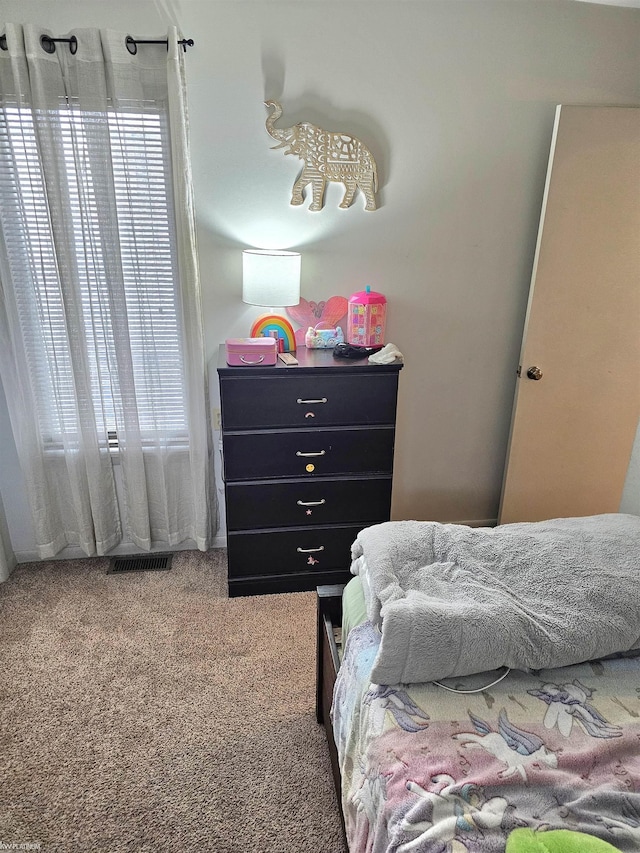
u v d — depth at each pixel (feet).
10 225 7.50
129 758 5.60
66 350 8.01
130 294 8.03
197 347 8.11
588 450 9.44
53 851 4.74
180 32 7.14
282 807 5.13
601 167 8.00
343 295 8.60
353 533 8.25
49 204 7.25
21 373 7.87
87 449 8.31
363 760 3.85
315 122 7.73
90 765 5.52
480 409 9.51
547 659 4.08
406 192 8.21
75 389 8.03
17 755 5.63
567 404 9.13
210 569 8.89
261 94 7.52
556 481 9.57
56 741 5.79
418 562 4.87
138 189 7.63
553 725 3.75
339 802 4.98
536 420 9.16
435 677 4.04
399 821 3.20
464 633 3.97
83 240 7.54
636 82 8.18
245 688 6.53
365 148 7.85
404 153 8.02
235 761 5.59
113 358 8.14
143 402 8.52
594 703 3.92
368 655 4.47
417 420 9.41
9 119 7.06
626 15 7.82
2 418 8.32
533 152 8.28
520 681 4.11
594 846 2.91
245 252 7.57
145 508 8.80
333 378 7.49
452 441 9.62
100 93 6.95
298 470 7.83
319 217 8.16
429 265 8.61
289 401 7.49
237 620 7.72
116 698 6.36
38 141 7.01
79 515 8.66
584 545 4.95
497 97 7.94
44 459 8.54
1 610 7.86
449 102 7.87
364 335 8.14
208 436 8.81
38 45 6.70
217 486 9.28
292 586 8.36
